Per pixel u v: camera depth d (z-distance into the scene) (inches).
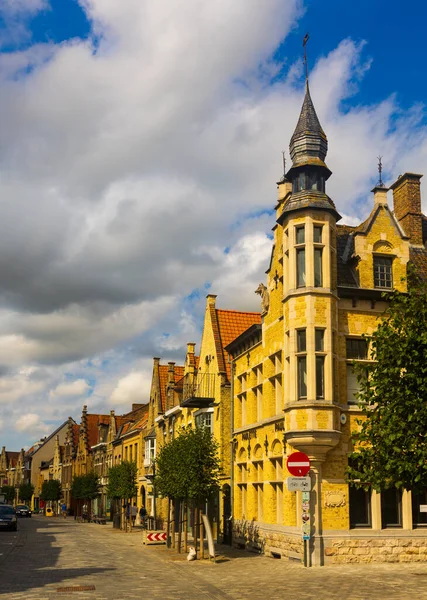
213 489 1005.8
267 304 1091.9
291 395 905.5
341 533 872.3
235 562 920.9
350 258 983.6
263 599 578.2
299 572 781.3
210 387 1440.7
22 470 5305.1
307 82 1016.9
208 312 1508.4
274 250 1072.2
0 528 1856.5
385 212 994.7
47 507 3796.8
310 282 917.8
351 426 912.3
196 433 1036.5
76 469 3649.1
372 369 589.6
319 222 938.1
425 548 890.1
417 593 597.3
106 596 602.5
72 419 3983.8
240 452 1231.5
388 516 906.7
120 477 1790.1
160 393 2016.5
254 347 1165.1
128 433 2474.2
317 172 964.6
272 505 1029.8
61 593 622.2
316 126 984.3
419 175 1112.8
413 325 565.6
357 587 641.0
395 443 546.3
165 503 1865.2
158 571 818.8
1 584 694.5
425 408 534.3
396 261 983.0
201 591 636.1
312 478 880.3
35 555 1059.3
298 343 915.4
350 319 946.7
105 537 1537.9
